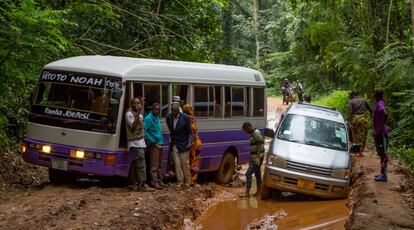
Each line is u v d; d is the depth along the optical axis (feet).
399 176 42.34
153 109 38.19
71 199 32.58
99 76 36.76
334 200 39.68
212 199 40.47
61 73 37.70
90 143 36.06
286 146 40.45
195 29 71.61
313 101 120.26
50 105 37.60
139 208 30.60
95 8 57.16
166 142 40.75
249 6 209.05
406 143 61.41
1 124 47.01
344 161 39.70
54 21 39.09
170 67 41.37
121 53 63.52
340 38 76.02
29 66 41.04
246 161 50.67
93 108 36.42
